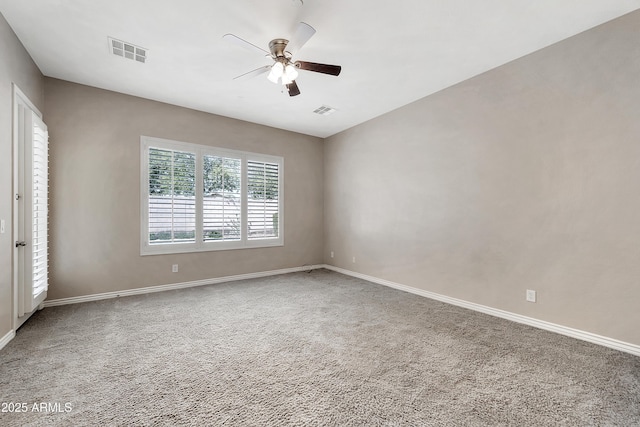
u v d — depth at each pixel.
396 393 1.74
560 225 2.60
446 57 2.88
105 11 2.23
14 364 2.06
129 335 2.57
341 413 1.57
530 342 2.43
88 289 3.53
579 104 2.48
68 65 3.06
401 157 4.18
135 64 3.04
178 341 2.46
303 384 1.84
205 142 4.41
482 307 3.19
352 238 5.10
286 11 2.23
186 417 1.53
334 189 5.54
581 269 2.48
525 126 2.83
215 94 3.77
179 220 4.19
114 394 1.73
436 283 3.69
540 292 2.73
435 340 2.48
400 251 4.20
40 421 1.50
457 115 3.45
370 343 2.42
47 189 3.16
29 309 2.67
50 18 2.31
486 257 3.16
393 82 3.42
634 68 2.20
